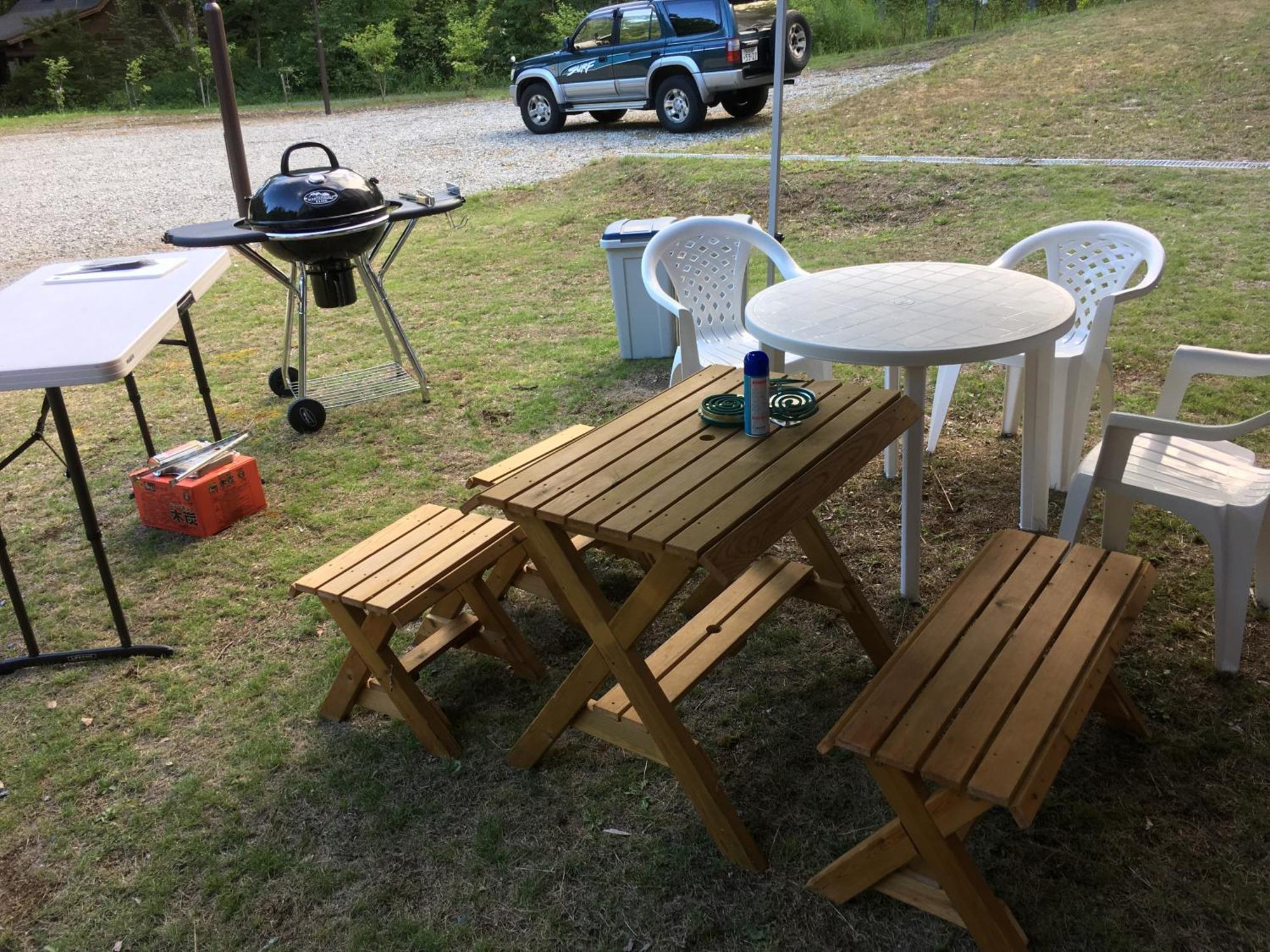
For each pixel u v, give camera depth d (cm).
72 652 296
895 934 186
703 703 257
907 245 697
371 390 511
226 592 330
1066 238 372
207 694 277
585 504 197
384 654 238
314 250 430
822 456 215
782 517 194
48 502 412
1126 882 192
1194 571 293
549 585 284
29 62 3028
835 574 255
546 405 479
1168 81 1004
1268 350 453
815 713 250
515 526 262
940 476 371
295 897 205
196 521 367
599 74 1307
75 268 399
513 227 884
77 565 355
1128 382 436
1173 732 230
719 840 206
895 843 179
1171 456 272
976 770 158
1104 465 255
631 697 204
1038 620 198
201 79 2522
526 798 228
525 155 1239
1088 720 237
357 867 211
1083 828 206
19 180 1345
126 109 2522
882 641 258
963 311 296
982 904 171
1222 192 700
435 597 237
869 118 1107
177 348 622
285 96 2412
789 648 277
